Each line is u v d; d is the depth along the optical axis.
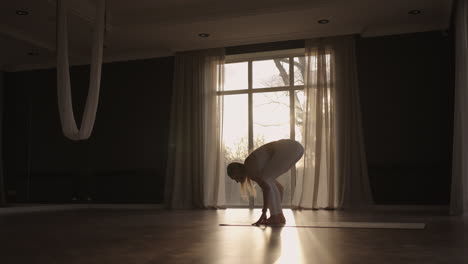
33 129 9.35
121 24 7.41
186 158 8.18
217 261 2.14
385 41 7.48
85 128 4.40
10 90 9.55
